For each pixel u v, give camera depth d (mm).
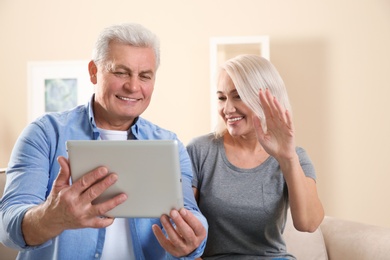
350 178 4496
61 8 4738
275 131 1845
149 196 1391
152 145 1334
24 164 1645
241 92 2014
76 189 1297
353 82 4484
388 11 4438
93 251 1688
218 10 4574
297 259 2344
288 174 1926
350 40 4477
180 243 1468
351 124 4492
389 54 4441
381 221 4477
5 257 2076
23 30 4781
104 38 1701
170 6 4617
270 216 2037
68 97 4645
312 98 4520
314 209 2014
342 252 2355
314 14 4500
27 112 4758
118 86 1697
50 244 1593
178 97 4629
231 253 2053
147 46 1713
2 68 4816
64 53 4742
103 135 1816
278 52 4539
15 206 1505
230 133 2074
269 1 4531
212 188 2072
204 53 4594
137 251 1706
